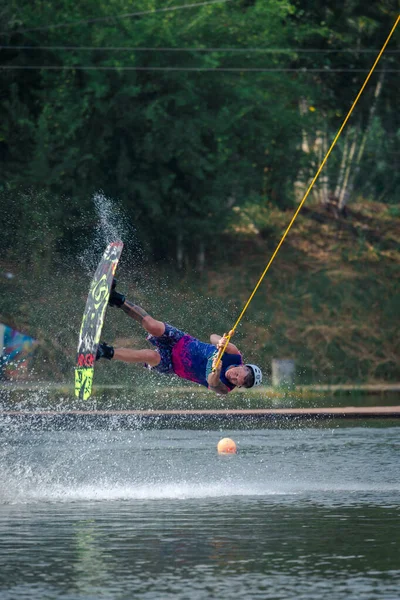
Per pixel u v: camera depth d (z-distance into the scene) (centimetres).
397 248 12000
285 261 11188
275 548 2402
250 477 3753
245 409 6650
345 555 2314
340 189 12738
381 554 2327
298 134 11250
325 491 3409
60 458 4369
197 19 10331
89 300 3312
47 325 8362
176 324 9650
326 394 8169
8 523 2764
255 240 11556
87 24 10156
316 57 12306
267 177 11500
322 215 12531
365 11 12350
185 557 2295
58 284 8850
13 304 8462
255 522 2775
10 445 4903
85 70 9950
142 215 10419
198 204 10681
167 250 10650
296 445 4875
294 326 10012
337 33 12094
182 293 10112
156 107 9969
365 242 12012
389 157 13575
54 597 1908
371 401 7481
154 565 2208
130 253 10125
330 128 12912
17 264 8981
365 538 2527
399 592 1953
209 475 3819
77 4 10212
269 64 10850
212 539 2512
